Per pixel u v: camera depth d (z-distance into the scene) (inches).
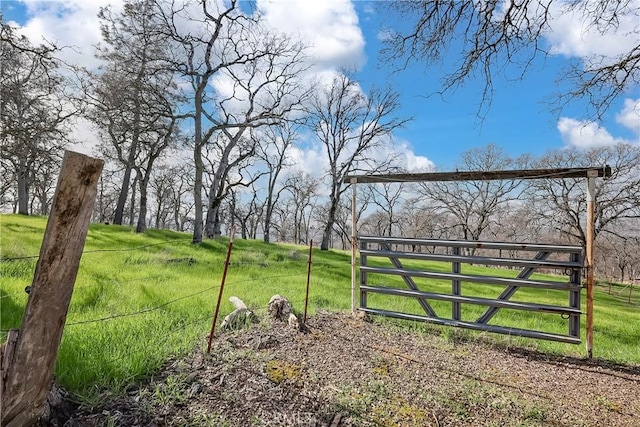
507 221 1393.9
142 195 872.3
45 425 93.7
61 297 87.4
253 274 419.2
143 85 743.7
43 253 82.3
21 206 1026.1
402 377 160.7
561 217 1093.8
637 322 412.8
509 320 329.1
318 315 247.9
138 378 128.4
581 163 1047.6
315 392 136.0
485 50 174.2
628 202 984.3
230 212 1756.9
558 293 605.3
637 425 136.3
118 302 238.5
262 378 139.5
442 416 131.3
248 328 190.7
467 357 196.9
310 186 1733.5
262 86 988.6
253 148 1081.4
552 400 152.3
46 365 87.6
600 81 199.9
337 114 1210.0
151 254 464.1
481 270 812.0
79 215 87.0
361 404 132.1
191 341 165.8
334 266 626.2
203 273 387.5
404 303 343.3
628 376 185.9
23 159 550.6
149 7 715.4
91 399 109.1
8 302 208.4
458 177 242.5
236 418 114.0
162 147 878.4
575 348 237.3
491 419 132.6
